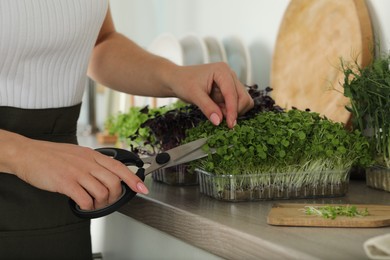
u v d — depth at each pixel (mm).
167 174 1235
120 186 870
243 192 1036
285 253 735
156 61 1248
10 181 1047
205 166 1060
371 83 1130
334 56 1449
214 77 1135
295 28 1602
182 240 981
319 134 1053
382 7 1361
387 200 1057
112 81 1318
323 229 833
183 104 1523
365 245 695
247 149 1006
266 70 1805
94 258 1451
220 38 2033
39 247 1076
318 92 1498
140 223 1201
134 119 1645
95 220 1499
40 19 1020
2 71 1028
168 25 2387
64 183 846
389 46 1347
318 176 1064
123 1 2771
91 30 1111
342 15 1427
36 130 1085
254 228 840
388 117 1124
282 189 1054
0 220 1041
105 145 2223
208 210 970
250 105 1147
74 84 1130
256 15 1835
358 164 1165
